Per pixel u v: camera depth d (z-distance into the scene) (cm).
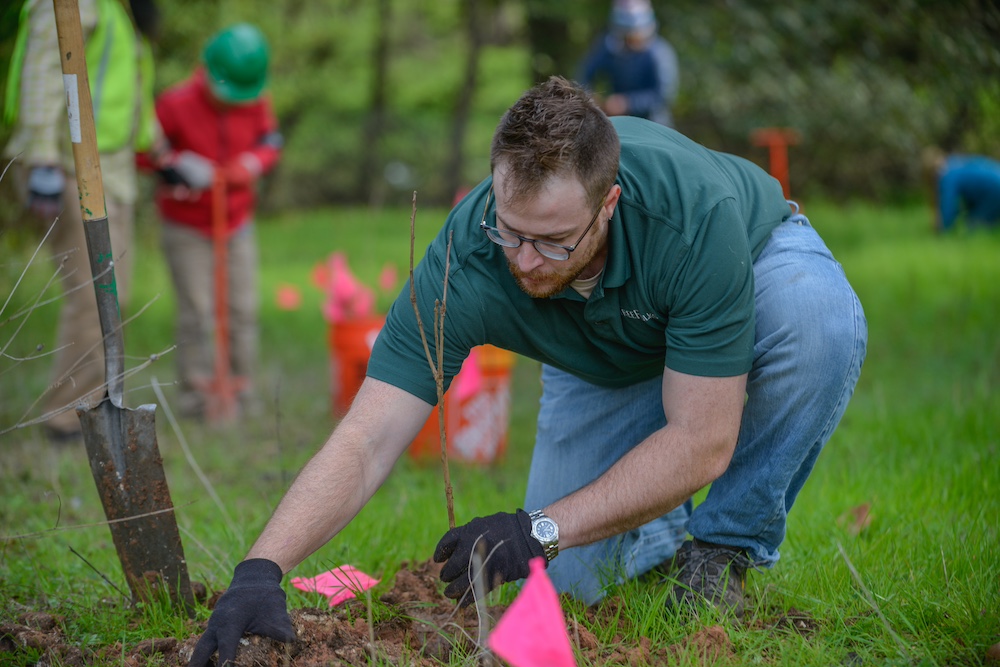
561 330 371
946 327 1040
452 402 702
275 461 713
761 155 2069
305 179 3086
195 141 844
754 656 353
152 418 388
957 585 394
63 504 585
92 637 374
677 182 344
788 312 374
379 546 477
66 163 683
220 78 831
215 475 680
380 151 3069
